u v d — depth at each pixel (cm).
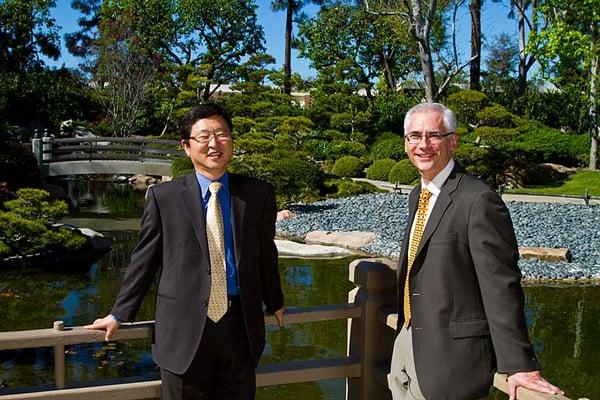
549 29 1593
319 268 887
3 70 2527
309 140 2055
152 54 2558
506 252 179
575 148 1816
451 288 186
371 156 1927
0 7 2650
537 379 170
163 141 1652
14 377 483
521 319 175
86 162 1591
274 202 221
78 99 2567
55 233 915
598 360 548
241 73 2289
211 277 204
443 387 183
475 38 2241
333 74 2286
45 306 693
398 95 2388
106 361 517
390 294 258
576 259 938
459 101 1691
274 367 249
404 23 2142
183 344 201
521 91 2262
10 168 1419
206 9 2541
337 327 601
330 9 2548
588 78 1812
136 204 1551
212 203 210
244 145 1326
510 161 1712
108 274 841
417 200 209
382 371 249
